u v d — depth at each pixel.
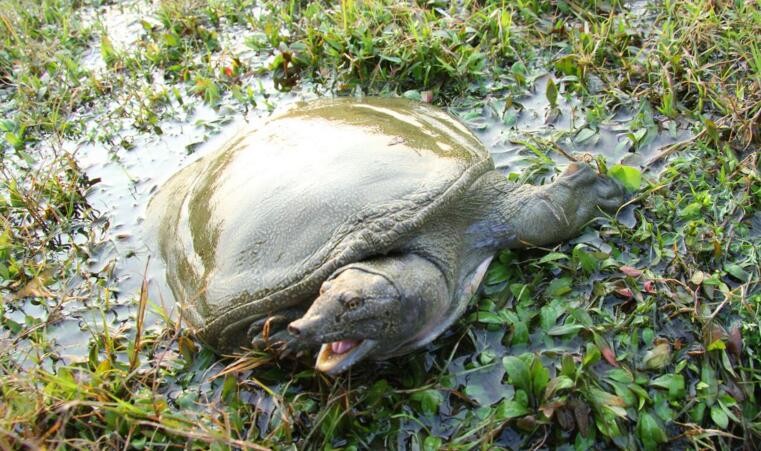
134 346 0.74
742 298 0.71
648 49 1.06
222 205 0.75
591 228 0.82
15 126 1.15
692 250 0.77
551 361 0.69
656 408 0.65
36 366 0.73
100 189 1.03
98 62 1.30
